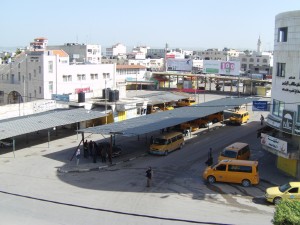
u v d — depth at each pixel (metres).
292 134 31.28
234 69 101.12
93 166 34.59
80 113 48.62
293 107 31.38
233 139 47.09
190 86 110.00
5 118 47.00
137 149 41.41
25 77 74.00
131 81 109.06
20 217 22.69
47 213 23.36
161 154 38.84
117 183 30.00
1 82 77.50
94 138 46.66
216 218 22.69
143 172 33.22
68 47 133.75
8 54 137.25
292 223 13.89
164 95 71.75
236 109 66.88
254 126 56.06
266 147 34.00
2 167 34.12
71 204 24.95
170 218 22.62
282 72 33.00
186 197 26.83
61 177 31.50
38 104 52.53
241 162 30.08
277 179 31.44
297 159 31.25
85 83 78.69
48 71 71.75
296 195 25.08
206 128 53.88
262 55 162.88
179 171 33.62
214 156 38.88
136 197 26.66
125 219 22.47
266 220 22.42
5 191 27.50
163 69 143.12
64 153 39.41
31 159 37.00
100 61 137.50
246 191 28.34
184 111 51.28
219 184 30.00
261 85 103.19
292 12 31.30
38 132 49.41
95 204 25.05
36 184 29.42
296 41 31.09
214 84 128.25
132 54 193.75
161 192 27.89
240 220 22.36
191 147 42.97
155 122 41.75
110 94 55.53
